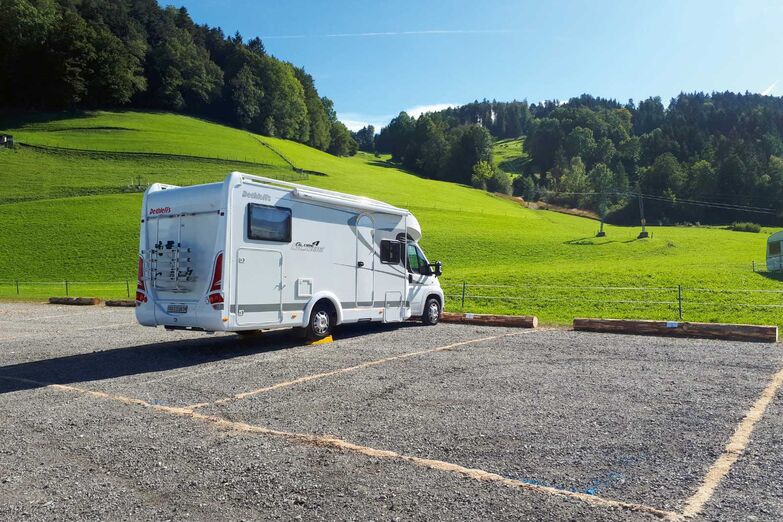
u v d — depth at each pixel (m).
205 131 114.62
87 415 6.71
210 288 10.34
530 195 124.81
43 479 4.77
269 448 5.44
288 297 11.41
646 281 28.08
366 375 8.75
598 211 111.31
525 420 6.27
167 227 11.14
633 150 152.62
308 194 11.73
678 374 8.54
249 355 10.84
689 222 106.06
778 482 4.51
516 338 12.57
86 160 84.38
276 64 150.00
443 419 6.36
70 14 112.56
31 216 56.25
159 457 5.24
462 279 31.14
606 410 6.62
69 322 17.75
